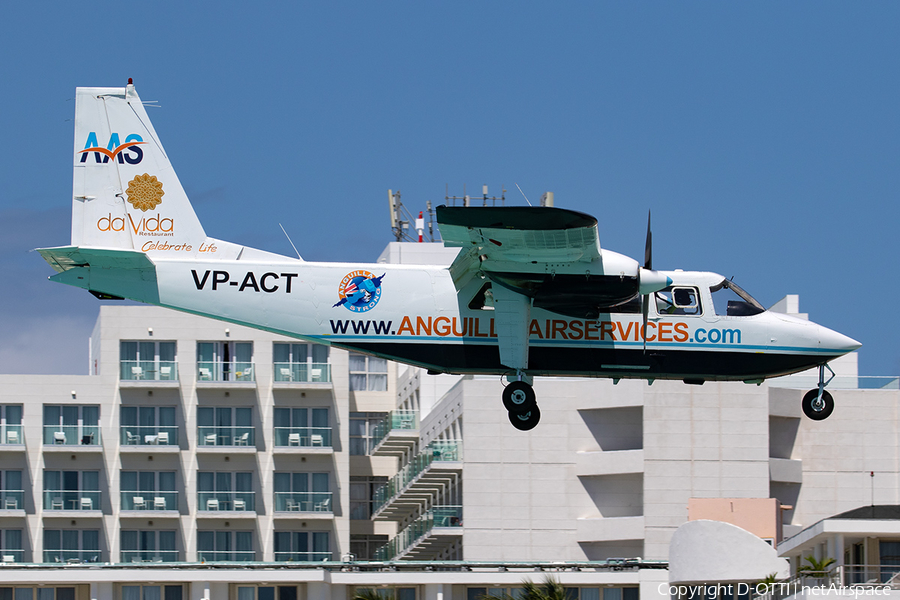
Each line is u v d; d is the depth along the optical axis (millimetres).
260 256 98000
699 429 175500
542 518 176375
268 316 95188
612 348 94125
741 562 126938
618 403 177250
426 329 94312
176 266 96062
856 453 183500
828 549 125500
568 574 151000
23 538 190250
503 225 85688
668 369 94875
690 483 174125
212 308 95375
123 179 99812
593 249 89125
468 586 153875
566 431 179250
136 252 94250
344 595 154875
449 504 187875
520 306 92562
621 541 174500
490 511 176500
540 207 83125
